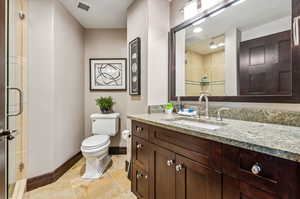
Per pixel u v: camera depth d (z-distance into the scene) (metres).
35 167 1.83
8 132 0.98
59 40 2.13
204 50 1.67
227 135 0.81
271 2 1.19
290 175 0.58
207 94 1.64
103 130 2.61
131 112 2.26
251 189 0.69
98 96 2.93
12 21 1.60
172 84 2.00
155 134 1.32
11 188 1.52
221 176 0.82
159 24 1.97
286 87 1.10
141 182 1.51
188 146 1.01
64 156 2.23
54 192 1.74
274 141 0.70
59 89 2.12
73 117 2.51
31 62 1.81
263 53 1.23
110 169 2.32
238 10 1.39
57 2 2.08
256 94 1.27
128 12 2.29
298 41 1.03
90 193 1.73
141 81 2.03
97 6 2.25
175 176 1.11
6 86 1.04
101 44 2.94
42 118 1.89
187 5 1.78
